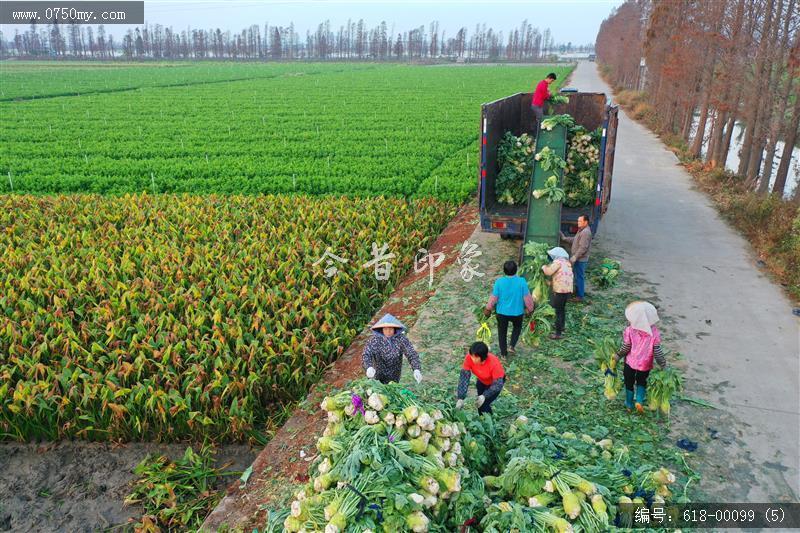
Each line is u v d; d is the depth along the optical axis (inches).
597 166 501.0
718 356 339.6
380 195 719.7
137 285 420.5
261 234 542.0
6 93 2410.2
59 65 5590.6
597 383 315.9
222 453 308.7
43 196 759.7
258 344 350.6
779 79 684.7
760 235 525.0
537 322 350.6
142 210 647.8
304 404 319.0
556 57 7278.5
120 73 4042.8
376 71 4586.6
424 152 1042.7
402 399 215.0
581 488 198.8
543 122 493.7
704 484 238.2
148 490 282.7
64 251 520.7
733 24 754.2
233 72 4308.6
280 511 216.1
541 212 458.6
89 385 310.5
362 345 381.1
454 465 207.2
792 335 364.2
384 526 177.9
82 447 317.1
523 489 204.2
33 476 297.1
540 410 290.7
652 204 691.4
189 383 317.1
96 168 917.8
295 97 2287.2
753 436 268.4
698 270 477.7
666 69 1111.6
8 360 348.2
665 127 1307.8
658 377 277.3
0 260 480.1
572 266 390.6
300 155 1082.1
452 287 453.4
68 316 387.5
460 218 663.1
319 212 621.0
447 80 3376.0
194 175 901.8
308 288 444.8
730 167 1066.7
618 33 2790.4
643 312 271.3
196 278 450.3
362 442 197.6
